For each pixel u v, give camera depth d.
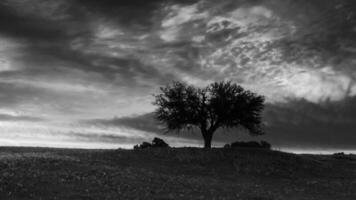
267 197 32.97
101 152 57.53
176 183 36.44
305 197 35.94
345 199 36.94
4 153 52.47
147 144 72.38
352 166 60.00
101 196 28.59
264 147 71.25
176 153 57.38
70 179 33.91
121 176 37.22
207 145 68.25
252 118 67.38
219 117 67.62
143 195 29.83
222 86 67.88
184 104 67.75
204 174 46.91
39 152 56.44
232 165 52.72
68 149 64.31
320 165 57.66
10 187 29.30
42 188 30.06
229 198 31.22
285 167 53.94
